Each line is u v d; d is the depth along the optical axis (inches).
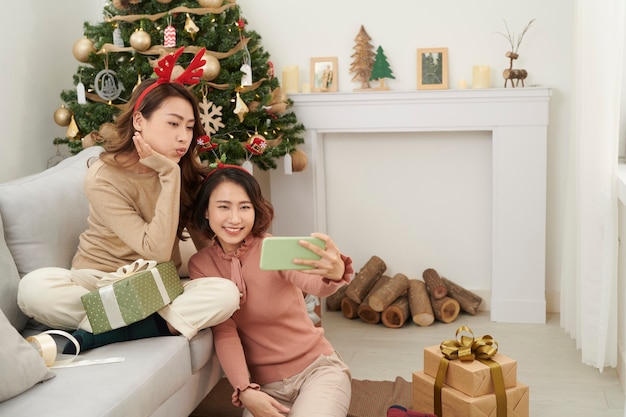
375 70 140.3
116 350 80.1
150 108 82.9
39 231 92.0
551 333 132.9
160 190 88.3
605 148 105.0
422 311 137.7
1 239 88.5
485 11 136.8
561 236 141.3
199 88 119.6
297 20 143.8
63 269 86.4
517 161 135.9
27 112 126.0
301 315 84.7
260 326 84.0
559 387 108.7
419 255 150.0
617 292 111.5
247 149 123.3
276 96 133.6
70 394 68.6
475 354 89.4
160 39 122.8
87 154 109.7
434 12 138.5
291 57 145.0
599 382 110.1
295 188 144.7
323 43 143.3
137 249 84.0
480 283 147.7
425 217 148.5
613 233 105.4
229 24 125.9
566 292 129.3
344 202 151.9
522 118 134.3
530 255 137.9
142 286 79.9
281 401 84.2
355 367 119.0
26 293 83.0
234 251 85.4
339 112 141.2
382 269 147.9
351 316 145.2
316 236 70.7
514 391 86.2
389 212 150.1
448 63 139.3
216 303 81.3
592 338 112.4
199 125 88.4
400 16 139.6
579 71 115.6
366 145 148.7
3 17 119.2
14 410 65.6
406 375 114.8
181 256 104.0
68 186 99.2
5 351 68.4
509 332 134.0
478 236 146.5
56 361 77.3
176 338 82.5
